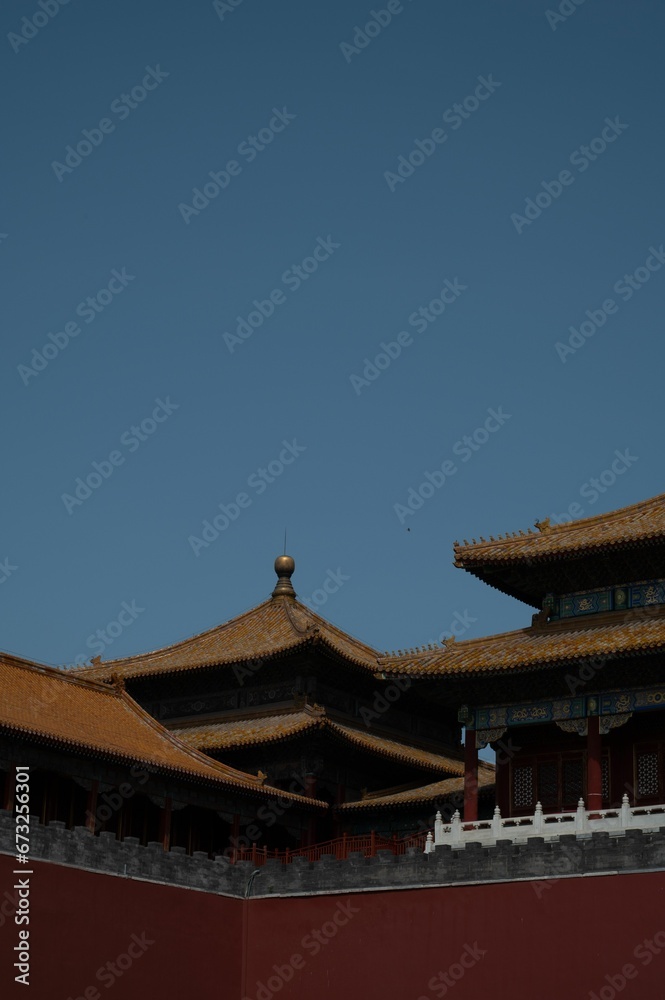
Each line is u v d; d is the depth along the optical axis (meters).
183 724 83.56
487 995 56.94
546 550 68.25
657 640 61.69
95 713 69.06
